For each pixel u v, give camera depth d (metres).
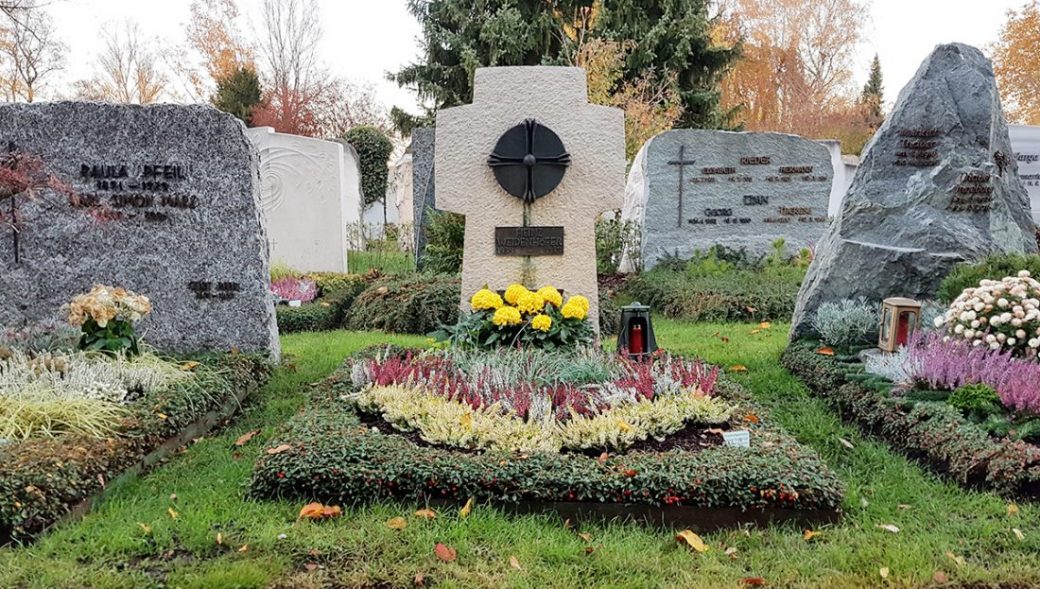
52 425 4.48
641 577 3.32
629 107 17.61
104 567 3.37
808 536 3.72
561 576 3.32
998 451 4.25
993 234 7.09
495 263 7.23
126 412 4.75
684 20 24.67
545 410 4.70
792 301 9.96
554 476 3.90
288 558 3.44
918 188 7.14
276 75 34.22
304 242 13.30
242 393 6.06
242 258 6.86
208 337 6.91
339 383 5.60
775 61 36.59
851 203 7.29
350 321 10.27
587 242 7.23
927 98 7.18
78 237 6.77
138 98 33.41
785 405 5.97
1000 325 5.58
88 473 4.04
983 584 3.28
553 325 6.34
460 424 4.49
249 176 6.79
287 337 9.05
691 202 13.06
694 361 6.14
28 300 6.80
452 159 7.15
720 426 4.87
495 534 3.68
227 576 3.24
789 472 3.94
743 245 13.09
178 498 4.15
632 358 6.22
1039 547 3.59
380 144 25.81
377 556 3.47
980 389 4.95
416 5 26.53
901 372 5.61
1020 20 29.47
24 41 22.92
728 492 3.83
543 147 7.06
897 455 4.85
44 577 3.25
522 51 24.80
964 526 3.83
